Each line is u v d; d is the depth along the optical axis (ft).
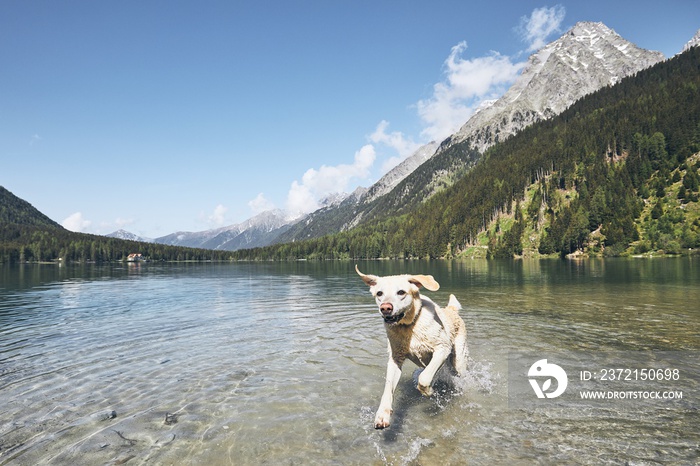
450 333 20.20
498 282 97.45
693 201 411.54
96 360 27.55
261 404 19.02
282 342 32.37
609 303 52.95
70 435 16.08
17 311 54.13
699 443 14.32
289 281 117.50
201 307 56.85
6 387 22.06
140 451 14.66
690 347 28.12
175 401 19.63
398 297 17.37
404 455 13.92
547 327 36.42
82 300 68.74
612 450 13.92
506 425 16.25
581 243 422.41
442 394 20.15
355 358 27.14
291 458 13.88
